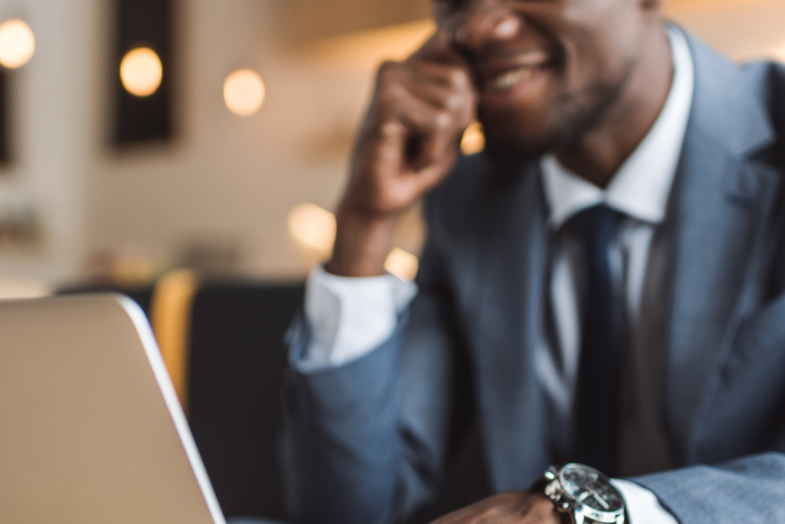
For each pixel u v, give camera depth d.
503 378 0.81
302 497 0.81
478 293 0.84
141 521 0.36
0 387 0.35
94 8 4.05
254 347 1.28
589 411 0.73
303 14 2.49
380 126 0.75
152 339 0.35
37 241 4.40
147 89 2.85
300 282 1.31
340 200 0.80
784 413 0.68
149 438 0.35
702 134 0.71
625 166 0.75
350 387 0.75
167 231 3.89
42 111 4.36
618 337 0.75
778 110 0.73
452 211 0.89
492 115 0.71
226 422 1.26
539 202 0.83
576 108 0.69
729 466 0.54
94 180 4.20
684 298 0.70
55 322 0.35
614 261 0.77
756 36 1.68
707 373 0.68
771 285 0.69
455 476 1.08
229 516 1.24
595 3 0.65
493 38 0.67
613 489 0.46
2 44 2.80
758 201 0.69
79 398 0.35
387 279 0.79
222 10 3.63
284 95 3.45
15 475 0.36
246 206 3.62
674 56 0.75
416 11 2.06
